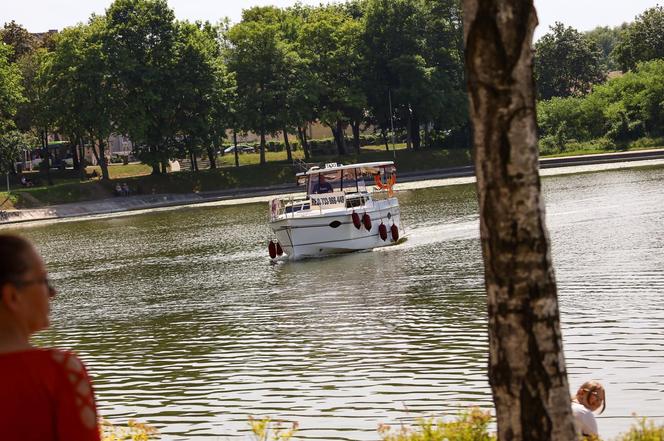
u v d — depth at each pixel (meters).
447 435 9.66
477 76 7.39
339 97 125.38
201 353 25.39
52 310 36.97
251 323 29.45
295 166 121.25
